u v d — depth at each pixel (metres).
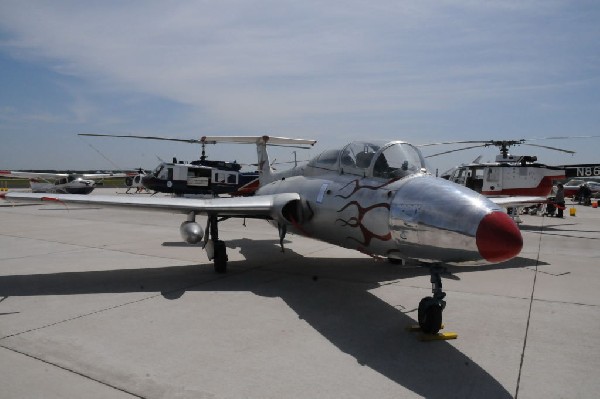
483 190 19.16
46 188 35.41
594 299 7.06
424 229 5.39
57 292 7.25
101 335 5.25
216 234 9.00
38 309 6.29
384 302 6.82
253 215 9.29
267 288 7.64
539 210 24.50
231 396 3.80
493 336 5.36
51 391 3.84
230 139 15.09
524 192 18.58
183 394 3.82
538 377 4.23
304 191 8.38
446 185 5.71
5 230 15.73
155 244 12.62
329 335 5.34
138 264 9.72
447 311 6.38
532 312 6.34
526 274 8.95
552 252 11.77
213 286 7.76
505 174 18.75
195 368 4.36
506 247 4.61
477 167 19.33
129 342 5.03
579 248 12.48
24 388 3.89
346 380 4.13
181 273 8.84
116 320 5.82
